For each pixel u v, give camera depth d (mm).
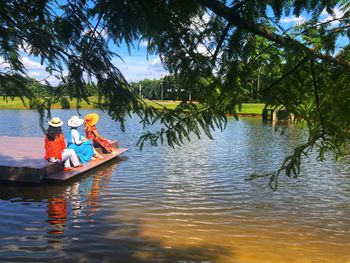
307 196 9047
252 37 2334
